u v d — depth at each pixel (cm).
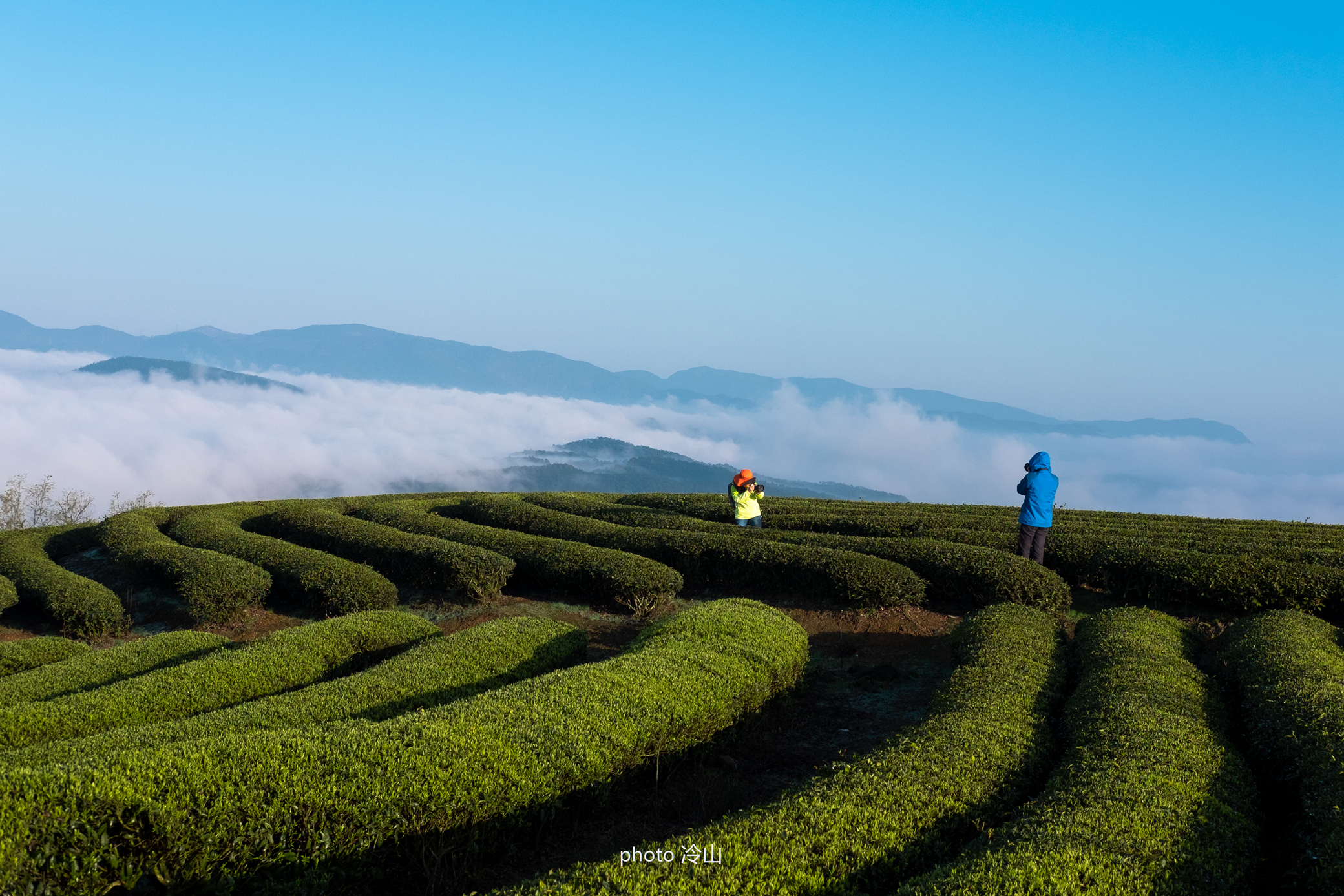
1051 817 661
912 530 2214
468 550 1988
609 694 966
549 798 789
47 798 620
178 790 659
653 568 1822
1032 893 535
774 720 1184
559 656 1312
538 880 594
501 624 1418
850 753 1066
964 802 726
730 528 2303
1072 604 1712
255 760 723
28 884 584
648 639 1248
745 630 1280
